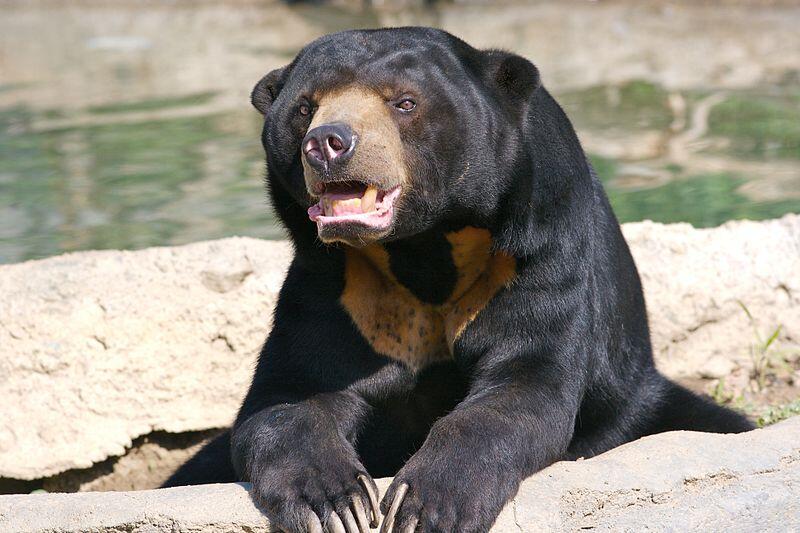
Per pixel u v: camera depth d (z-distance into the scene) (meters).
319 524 7.58
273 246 12.76
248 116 23.02
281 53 30.56
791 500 8.08
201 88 25.97
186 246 12.70
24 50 31.50
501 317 8.91
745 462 8.34
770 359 12.89
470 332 9.02
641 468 8.22
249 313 12.37
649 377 10.62
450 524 7.53
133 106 24.22
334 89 8.34
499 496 7.76
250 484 8.17
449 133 8.39
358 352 9.14
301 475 7.80
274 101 9.06
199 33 34.56
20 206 17.64
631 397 10.23
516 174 8.67
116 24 36.41
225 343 12.37
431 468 7.75
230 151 20.52
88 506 7.93
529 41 31.53
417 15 37.06
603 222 9.81
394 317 9.20
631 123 22.09
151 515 7.72
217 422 12.36
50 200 17.91
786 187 17.70
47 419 11.84
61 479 12.05
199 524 7.67
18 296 11.98
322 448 8.05
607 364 9.70
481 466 7.81
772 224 13.33
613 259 9.88
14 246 15.78
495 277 8.92
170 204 17.61
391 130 8.20
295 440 8.12
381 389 9.23
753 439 8.76
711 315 12.87
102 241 15.87
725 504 8.01
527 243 8.72
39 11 39.19
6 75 28.03
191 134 21.75
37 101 24.94
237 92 25.39
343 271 9.04
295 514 7.61
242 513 7.73
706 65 27.72
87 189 18.41
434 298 9.11
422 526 7.52
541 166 8.82
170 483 10.93
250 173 19.16
